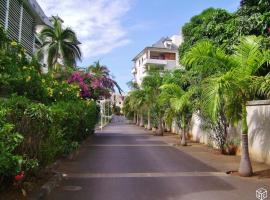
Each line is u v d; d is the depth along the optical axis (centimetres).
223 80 993
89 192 840
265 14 1498
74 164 1276
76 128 1633
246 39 1088
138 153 1650
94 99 2970
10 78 1116
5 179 712
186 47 2703
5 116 659
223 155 1570
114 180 986
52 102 1541
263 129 1298
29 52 1892
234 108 1136
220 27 2078
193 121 2370
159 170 1159
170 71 2773
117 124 6656
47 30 3256
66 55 3325
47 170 1001
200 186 911
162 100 2170
